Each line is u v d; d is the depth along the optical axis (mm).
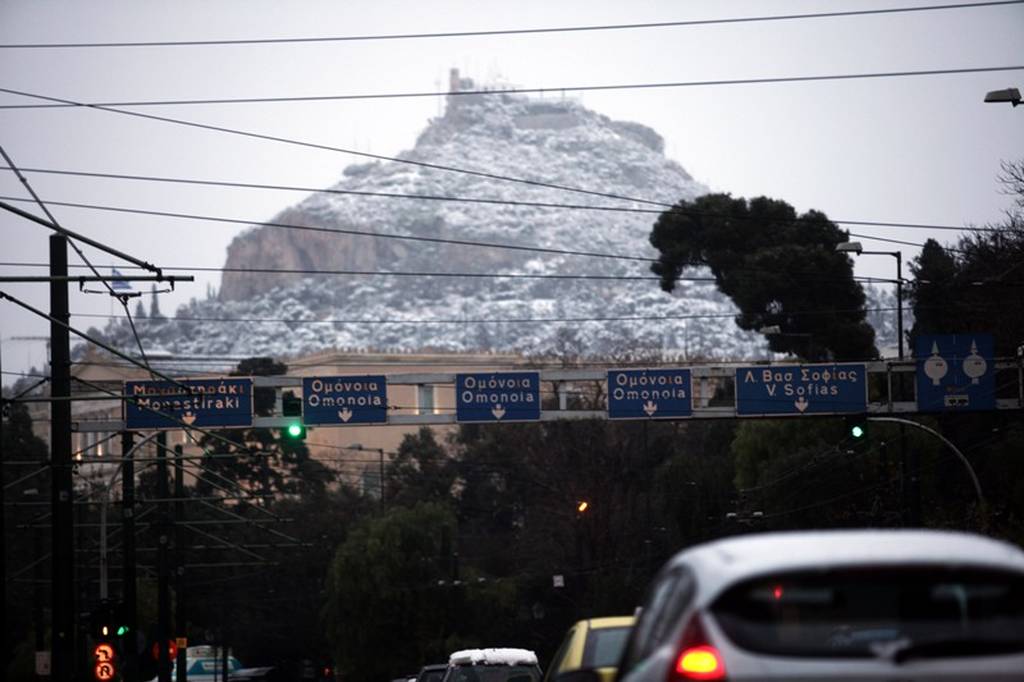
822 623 18234
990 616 18438
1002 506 158500
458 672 70250
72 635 90750
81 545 165625
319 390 132000
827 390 129625
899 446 180125
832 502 179250
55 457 90625
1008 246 179250
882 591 18438
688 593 19438
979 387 127000
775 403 130125
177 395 131250
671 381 130875
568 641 44594
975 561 18297
